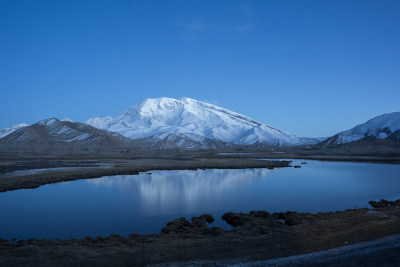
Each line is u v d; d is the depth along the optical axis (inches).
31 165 3784.5
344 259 711.7
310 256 754.8
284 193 2112.5
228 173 3442.4
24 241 1057.5
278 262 721.6
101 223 1386.6
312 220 1257.4
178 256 814.5
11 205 1765.5
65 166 3806.6
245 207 1686.8
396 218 1191.6
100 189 2299.5
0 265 759.7
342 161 5251.0
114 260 792.3
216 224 1332.4
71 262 778.8
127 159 5590.6
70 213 1568.7
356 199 1889.8
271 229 1083.3
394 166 4151.1
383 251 747.4
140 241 1007.6
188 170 3782.0
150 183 2613.2
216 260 765.3
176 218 1465.3
